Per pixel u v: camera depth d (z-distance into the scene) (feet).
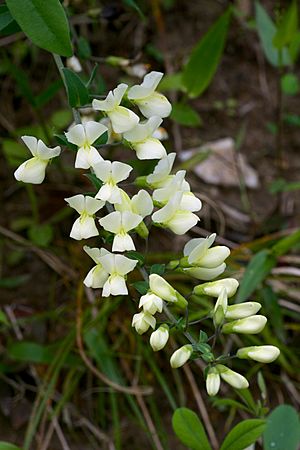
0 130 3.28
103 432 2.77
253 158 3.42
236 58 3.69
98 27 3.48
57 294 3.01
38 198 3.19
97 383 2.82
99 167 2.00
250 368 2.86
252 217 3.17
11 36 3.15
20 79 2.78
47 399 2.67
